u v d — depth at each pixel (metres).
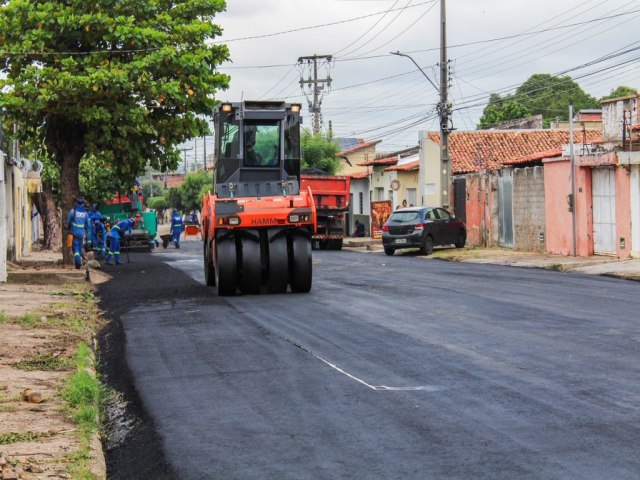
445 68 38.31
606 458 6.91
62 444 7.77
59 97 26.88
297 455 7.38
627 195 28.17
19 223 38.34
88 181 46.12
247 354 12.25
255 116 20.77
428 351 11.94
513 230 36.09
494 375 10.23
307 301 18.23
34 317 15.93
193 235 66.31
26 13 27.30
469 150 48.94
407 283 22.08
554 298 18.09
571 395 9.09
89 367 11.69
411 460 7.07
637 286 20.81
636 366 10.51
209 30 28.53
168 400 9.70
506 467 6.78
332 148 62.72
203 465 7.25
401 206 47.31
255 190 20.81
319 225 41.97
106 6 27.73
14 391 9.98
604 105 31.91
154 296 20.52
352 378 10.37
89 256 30.59
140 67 26.88
